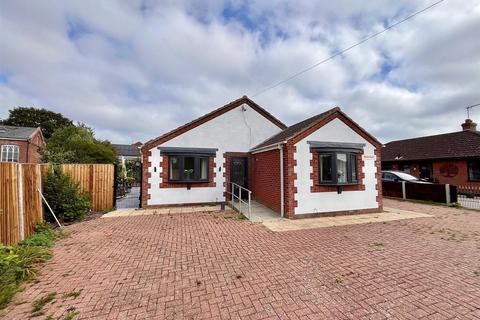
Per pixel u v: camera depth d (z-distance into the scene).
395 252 5.48
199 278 4.22
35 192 7.21
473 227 7.86
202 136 12.44
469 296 3.56
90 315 3.12
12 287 3.60
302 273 4.39
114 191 11.25
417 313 3.13
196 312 3.20
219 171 12.56
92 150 22.12
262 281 4.08
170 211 10.66
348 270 4.50
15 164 6.00
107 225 8.20
